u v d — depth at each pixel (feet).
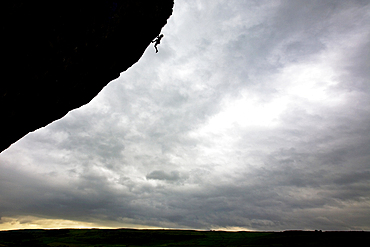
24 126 76.07
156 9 79.82
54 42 60.39
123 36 77.82
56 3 54.95
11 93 61.46
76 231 474.49
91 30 66.23
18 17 51.31
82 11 60.75
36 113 74.59
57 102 77.15
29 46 56.90
